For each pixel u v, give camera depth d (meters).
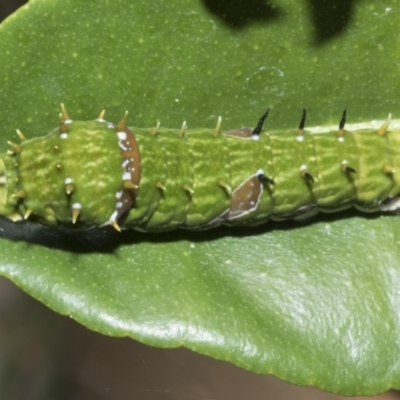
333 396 0.18
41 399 0.17
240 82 0.13
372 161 0.13
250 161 0.13
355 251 0.14
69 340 0.18
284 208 0.13
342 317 0.13
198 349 0.13
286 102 0.13
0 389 0.17
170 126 0.13
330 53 0.13
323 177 0.13
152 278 0.13
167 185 0.13
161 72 0.13
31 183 0.13
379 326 0.13
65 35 0.13
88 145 0.13
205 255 0.13
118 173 0.13
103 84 0.13
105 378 0.18
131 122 0.13
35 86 0.13
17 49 0.13
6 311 0.18
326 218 0.14
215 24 0.13
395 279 0.13
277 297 0.13
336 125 0.14
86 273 0.13
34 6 0.13
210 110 0.13
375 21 0.13
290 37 0.13
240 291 0.13
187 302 0.13
